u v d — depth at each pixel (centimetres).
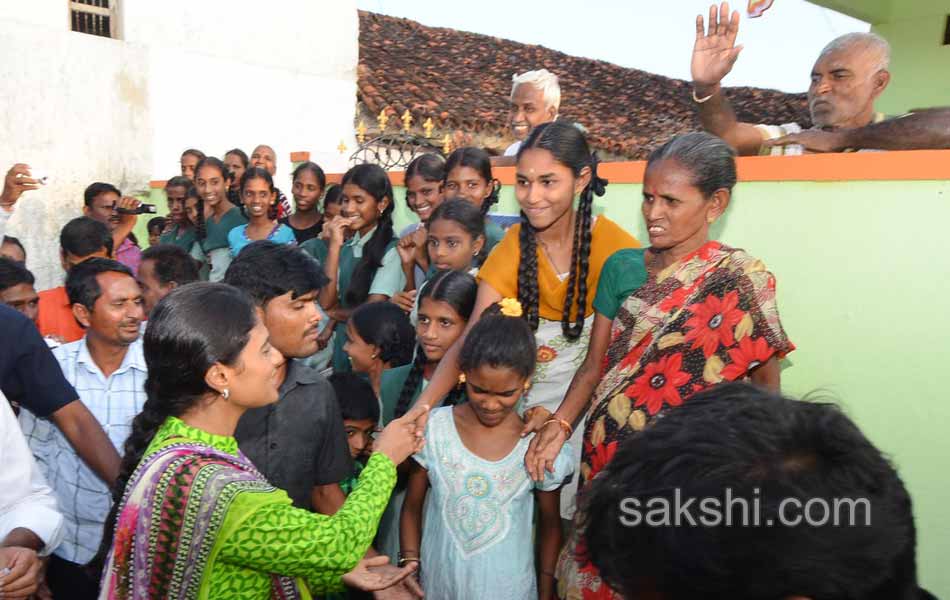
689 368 180
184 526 139
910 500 74
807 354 246
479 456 223
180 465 143
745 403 76
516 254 242
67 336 355
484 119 1103
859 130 263
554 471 218
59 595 243
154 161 843
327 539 151
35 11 735
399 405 272
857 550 66
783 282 252
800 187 246
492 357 205
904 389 224
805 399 84
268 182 508
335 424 210
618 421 187
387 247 407
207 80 879
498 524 219
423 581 230
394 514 268
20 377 217
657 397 182
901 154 220
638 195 305
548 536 234
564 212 231
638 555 71
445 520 223
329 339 420
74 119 770
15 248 436
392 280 398
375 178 404
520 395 220
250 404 155
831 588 66
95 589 242
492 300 243
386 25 1402
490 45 1470
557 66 1479
